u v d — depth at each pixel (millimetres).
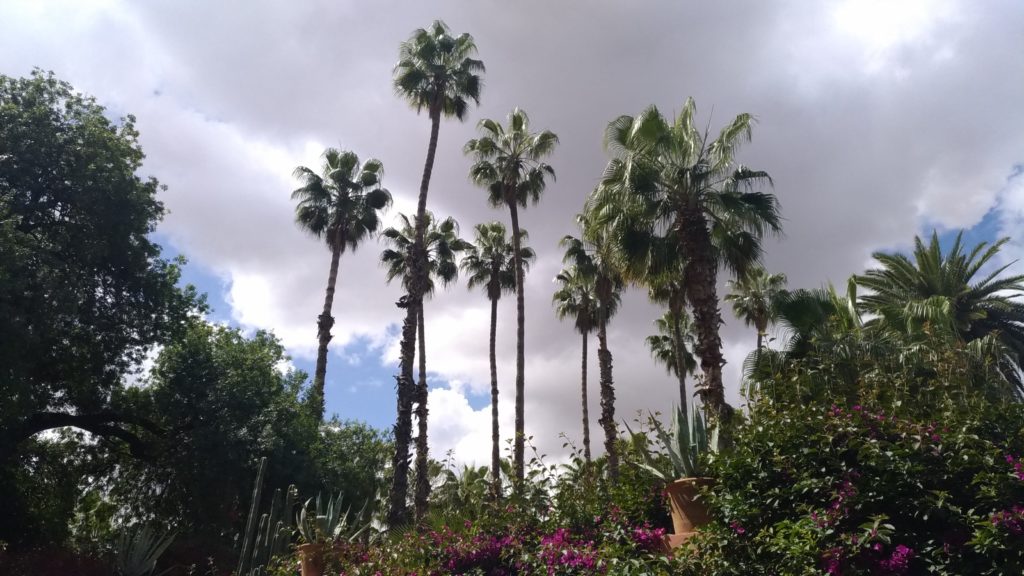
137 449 18438
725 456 6727
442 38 21281
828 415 6309
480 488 9039
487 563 7559
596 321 32281
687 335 34312
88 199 16328
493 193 26969
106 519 20672
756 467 6336
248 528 12211
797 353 13438
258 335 21922
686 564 5801
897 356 12398
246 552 11891
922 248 23328
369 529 10711
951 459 5496
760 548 5703
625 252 13484
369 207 29000
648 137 13172
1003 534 4832
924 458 5613
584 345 32312
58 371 17094
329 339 26703
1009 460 5277
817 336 12844
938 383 8477
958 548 5188
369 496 21734
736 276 14195
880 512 5590
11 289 13633
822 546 5406
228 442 17391
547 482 8422
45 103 17141
